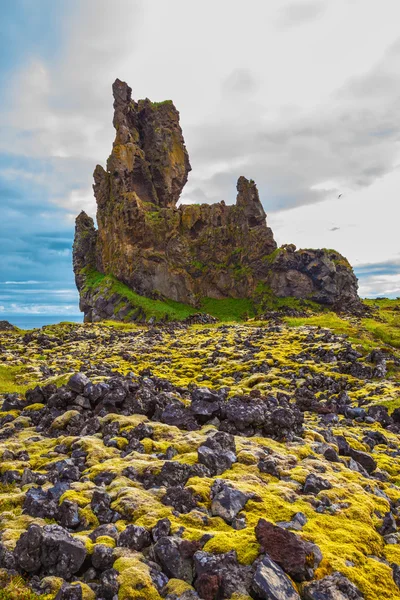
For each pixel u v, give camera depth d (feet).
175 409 69.46
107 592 30.78
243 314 504.84
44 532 34.09
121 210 544.62
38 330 315.17
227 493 42.65
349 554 36.35
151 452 56.24
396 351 186.80
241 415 66.03
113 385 75.31
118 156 571.28
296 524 39.65
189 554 33.65
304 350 184.75
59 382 102.47
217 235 580.71
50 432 67.21
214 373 158.40
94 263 619.26
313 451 61.16
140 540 35.70
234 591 30.83
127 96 625.00
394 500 51.44
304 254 531.09
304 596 31.32
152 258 540.11
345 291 525.75
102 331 313.53
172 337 277.03
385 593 32.94
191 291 541.75
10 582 30.94
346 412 99.55
